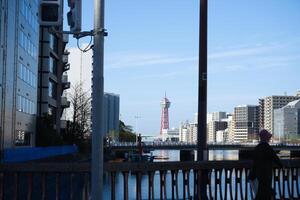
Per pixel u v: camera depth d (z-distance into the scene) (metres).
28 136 58.38
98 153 6.90
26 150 40.44
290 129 194.88
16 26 50.22
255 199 10.70
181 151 119.94
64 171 9.77
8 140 47.81
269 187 10.56
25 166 9.72
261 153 10.62
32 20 59.53
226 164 11.66
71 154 62.25
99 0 7.05
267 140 10.74
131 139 173.88
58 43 84.25
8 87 47.50
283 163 12.41
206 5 12.45
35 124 62.56
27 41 56.47
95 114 6.95
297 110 196.38
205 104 12.29
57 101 84.38
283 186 12.61
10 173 10.10
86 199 9.78
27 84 56.97
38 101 73.94
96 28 7.04
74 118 88.06
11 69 48.53
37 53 63.88
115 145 108.94
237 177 11.92
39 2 6.96
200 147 12.18
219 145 125.75
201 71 12.37
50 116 69.56
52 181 12.37
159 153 174.00
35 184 11.58
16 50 50.41
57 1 6.96
